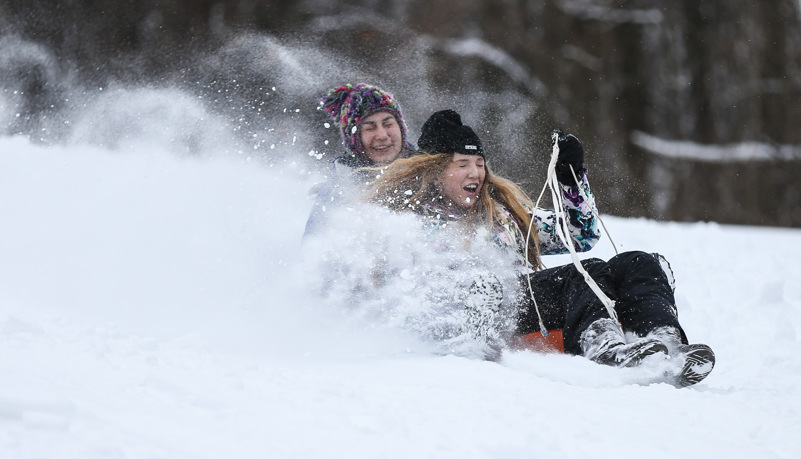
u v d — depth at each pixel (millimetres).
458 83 64125
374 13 63344
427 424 7098
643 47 69500
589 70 68250
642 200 67562
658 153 67938
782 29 66750
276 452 6168
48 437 5660
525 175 39531
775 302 15258
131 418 6309
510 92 65188
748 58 67125
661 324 10086
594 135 67438
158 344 8672
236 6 59469
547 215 12500
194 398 7062
